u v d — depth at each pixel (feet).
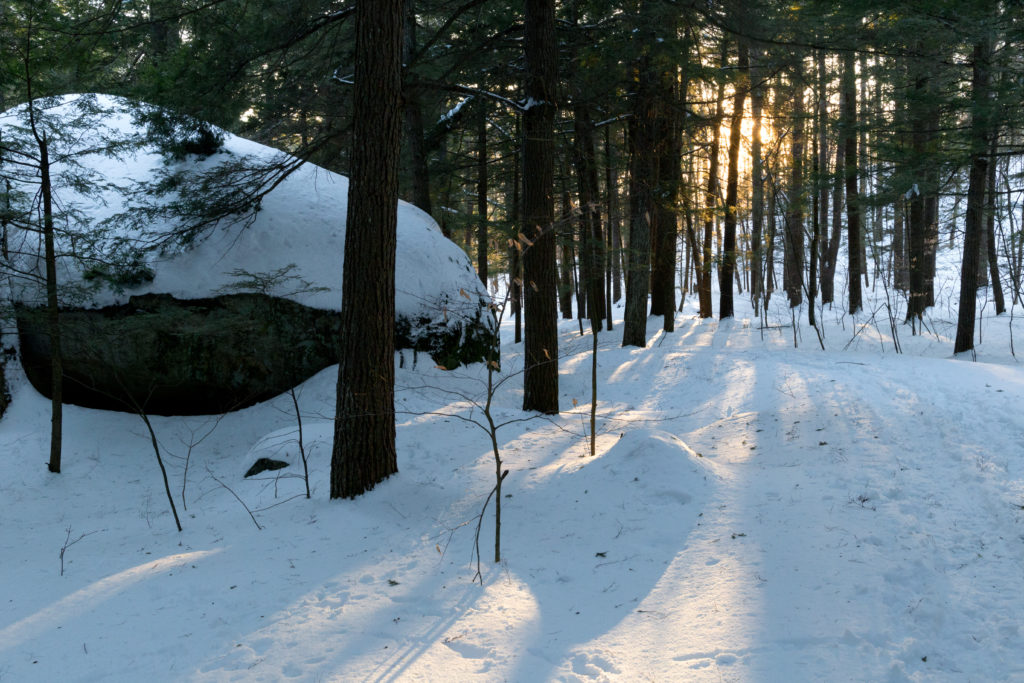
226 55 34.12
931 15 40.63
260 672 12.15
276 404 39.37
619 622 13.38
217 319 38.68
